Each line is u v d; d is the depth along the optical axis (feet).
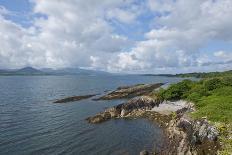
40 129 152.66
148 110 190.90
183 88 193.67
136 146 121.08
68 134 142.61
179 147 105.40
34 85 565.12
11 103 261.44
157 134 138.72
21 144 124.06
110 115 184.44
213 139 93.56
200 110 122.72
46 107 238.68
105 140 131.54
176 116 152.87
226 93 153.48
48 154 111.55
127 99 296.51
